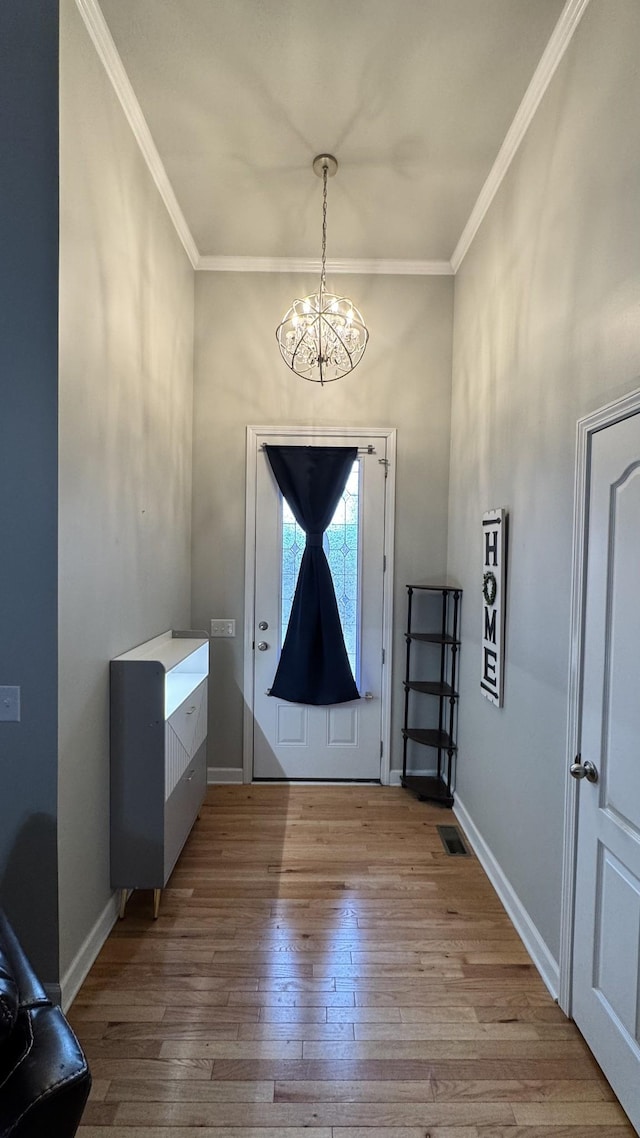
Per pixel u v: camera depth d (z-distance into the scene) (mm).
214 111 2168
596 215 1599
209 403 3328
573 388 1737
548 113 1937
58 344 1597
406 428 3363
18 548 1614
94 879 1918
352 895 2295
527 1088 1483
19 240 1589
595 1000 1546
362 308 3342
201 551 3355
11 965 1107
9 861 1642
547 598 1907
